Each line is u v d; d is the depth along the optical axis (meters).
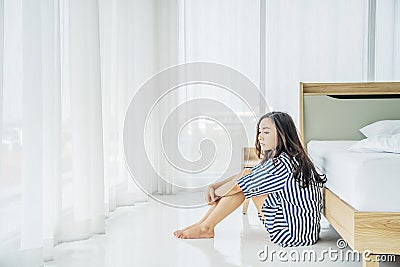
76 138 2.94
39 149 2.41
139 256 2.59
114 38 3.75
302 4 4.74
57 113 2.69
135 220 3.50
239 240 2.91
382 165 2.21
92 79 3.04
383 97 3.86
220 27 4.77
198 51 4.78
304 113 3.91
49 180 2.56
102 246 2.80
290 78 4.78
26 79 2.37
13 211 2.34
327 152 2.96
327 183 2.94
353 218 2.18
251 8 4.78
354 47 4.73
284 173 2.76
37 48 2.42
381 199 2.20
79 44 2.94
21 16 2.39
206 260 2.51
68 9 2.92
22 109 2.37
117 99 3.83
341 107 3.89
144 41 4.26
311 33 4.75
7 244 2.32
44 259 2.52
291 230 2.76
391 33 4.71
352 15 4.72
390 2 4.70
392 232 2.16
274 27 4.77
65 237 2.89
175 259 2.53
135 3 4.17
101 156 3.09
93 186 3.04
